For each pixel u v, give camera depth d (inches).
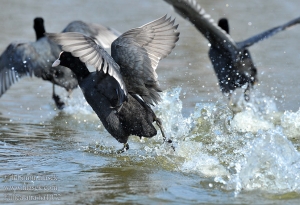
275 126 469.7
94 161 384.2
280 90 597.3
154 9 1061.1
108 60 326.3
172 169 363.3
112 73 323.9
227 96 557.0
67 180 340.2
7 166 369.4
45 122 511.5
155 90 372.8
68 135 464.1
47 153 404.2
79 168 366.3
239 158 382.6
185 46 820.0
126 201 301.3
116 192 316.2
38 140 444.5
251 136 433.1
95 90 374.0
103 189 322.0
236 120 470.0
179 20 1000.2
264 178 327.9
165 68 695.1
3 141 438.9
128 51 357.1
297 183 322.3
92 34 534.9
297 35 858.8
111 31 548.4
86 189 322.3
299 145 413.4
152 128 381.7
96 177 346.3
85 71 384.8
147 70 361.1
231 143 419.8
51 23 922.1
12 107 566.6
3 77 529.0
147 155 397.7
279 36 854.5
